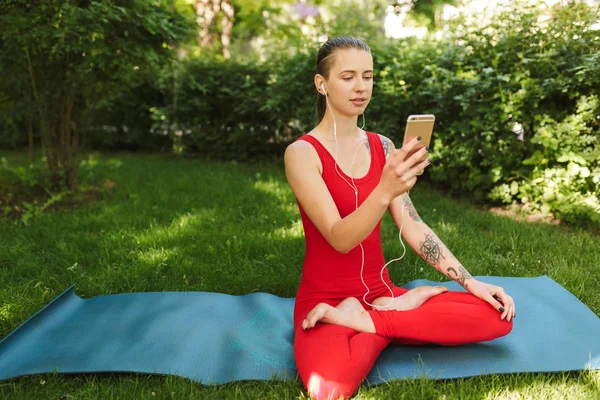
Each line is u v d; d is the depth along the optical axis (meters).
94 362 2.17
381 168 2.21
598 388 1.99
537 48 4.61
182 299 2.82
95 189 5.57
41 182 5.33
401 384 1.99
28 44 4.33
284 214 4.55
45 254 3.65
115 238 3.91
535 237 3.84
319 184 2.05
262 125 7.66
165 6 5.06
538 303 2.69
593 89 4.21
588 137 4.17
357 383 1.89
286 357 2.24
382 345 2.06
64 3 4.27
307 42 6.75
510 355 2.20
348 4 7.33
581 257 3.44
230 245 3.71
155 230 4.12
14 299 2.88
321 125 2.20
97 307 2.75
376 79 5.78
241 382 2.07
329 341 1.95
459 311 2.08
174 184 5.87
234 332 2.45
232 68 7.79
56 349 2.29
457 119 5.20
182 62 7.90
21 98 5.11
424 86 5.39
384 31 7.61
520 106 4.51
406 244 3.72
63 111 5.18
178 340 2.35
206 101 7.83
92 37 4.41
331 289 2.20
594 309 2.76
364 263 2.22
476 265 3.35
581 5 4.45
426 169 5.73
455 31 5.32
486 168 5.01
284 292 3.08
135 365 2.15
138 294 2.90
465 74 4.94
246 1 12.59
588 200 4.11
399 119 5.81
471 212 4.62
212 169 7.06
